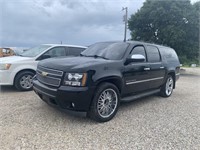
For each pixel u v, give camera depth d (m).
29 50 7.58
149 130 3.78
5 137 3.23
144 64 5.14
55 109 4.65
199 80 12.19
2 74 6.11
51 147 3.00
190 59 18.70
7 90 6.54
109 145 3.15
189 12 16.47
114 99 4.30
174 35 16.08
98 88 3.92
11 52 17.30
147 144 3.24
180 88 8.64
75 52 7.69
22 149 2.90
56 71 3.85
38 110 4.55
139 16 18.27
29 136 3.30
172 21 16.58
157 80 5.82
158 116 4.58
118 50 4.80
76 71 3.67
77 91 3.61
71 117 4.22
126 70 4.52
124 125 3.96
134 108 5.15
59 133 3.47
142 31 18.88
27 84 6.53
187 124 4.15
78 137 3.36
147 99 6.20
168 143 3.31
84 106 3.77
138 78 4.94
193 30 16.69
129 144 3.22
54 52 7.18
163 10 16.61
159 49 6.15
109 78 4.06
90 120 4.12
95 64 3.92
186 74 16.52
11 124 3.74
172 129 3.87
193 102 6.05
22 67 6.39
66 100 3.68
